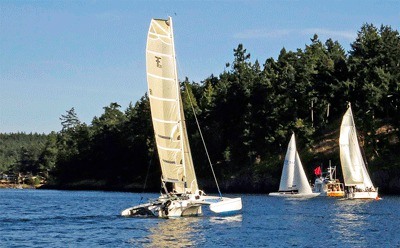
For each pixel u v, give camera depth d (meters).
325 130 167.62
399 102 150.00
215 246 47.31
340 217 72.56
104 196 147.12
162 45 68.44
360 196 114.75
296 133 167.62
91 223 62.97
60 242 49.25
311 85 168.75
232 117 188.50
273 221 66.50
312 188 144.50
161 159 68.69
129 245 47.50
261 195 143.62
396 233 55.97
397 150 147.75
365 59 162.12
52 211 85.12
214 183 179.75
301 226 61.66
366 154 149.00
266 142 170.75
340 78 164.62
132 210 70.50
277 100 172.38
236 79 195.38
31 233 55.06
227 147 179.88
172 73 68.88
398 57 162.12
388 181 141.38
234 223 63.22
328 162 157.00
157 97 68.25
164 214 67.81
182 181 68.62
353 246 47.81
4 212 82.88
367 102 149.12
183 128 69.31
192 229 57.19
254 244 48.50
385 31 181.00
